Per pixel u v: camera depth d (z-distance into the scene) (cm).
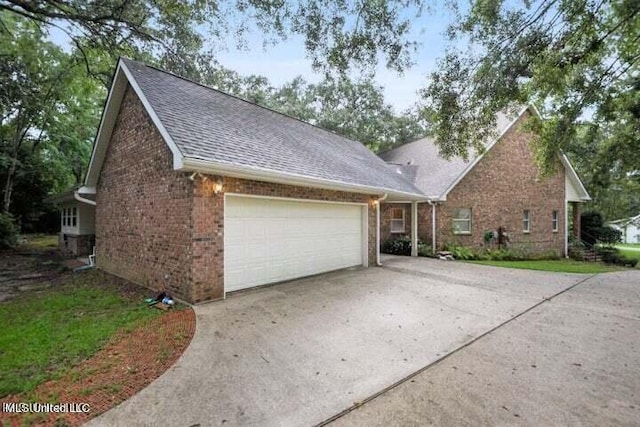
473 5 657
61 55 1552
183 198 588
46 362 353
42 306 571
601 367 359
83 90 1736
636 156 930
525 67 674
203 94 875
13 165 1694
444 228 1359
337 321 498
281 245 745
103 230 940
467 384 318
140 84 693
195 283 566
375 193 1008
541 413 271
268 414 265
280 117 1143
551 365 362
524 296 683
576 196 1795
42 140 1908
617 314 562
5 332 443
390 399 290
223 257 613
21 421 253
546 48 644
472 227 1420
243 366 346
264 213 702
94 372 331
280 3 708
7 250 1441
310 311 544
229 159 577
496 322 510
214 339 416
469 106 766
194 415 262
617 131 982
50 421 253
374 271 938
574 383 322
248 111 976
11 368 340
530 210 1596
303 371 338
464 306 597
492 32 668
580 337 451
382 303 603
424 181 1476
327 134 1354
